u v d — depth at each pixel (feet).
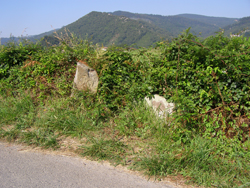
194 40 13.99
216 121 12.47
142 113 14.58
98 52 16.63
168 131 13.01
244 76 12.29
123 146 12.48
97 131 13.93
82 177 9.86
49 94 17.76
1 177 9.70
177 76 13.78
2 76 19.99
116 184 9.46
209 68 12.55
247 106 12.50
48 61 18.15
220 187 9.73
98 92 15.65
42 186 9.12
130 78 15.85
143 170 10.57
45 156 11.62
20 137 13.51
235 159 11.29
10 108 16.71
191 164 10.78
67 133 13.84
